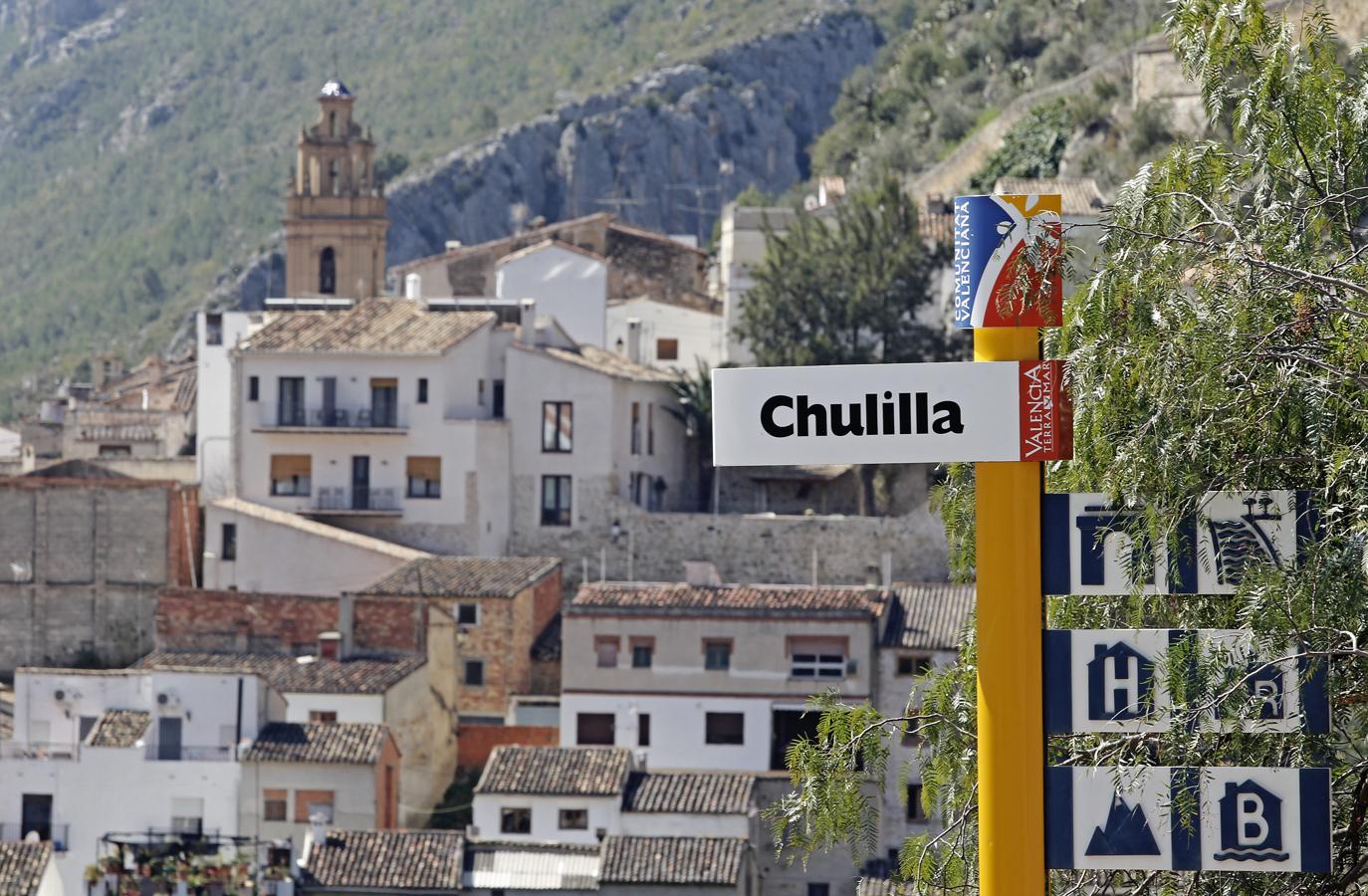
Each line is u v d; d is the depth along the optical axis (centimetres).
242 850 17400
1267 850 4703
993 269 4741
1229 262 5175
